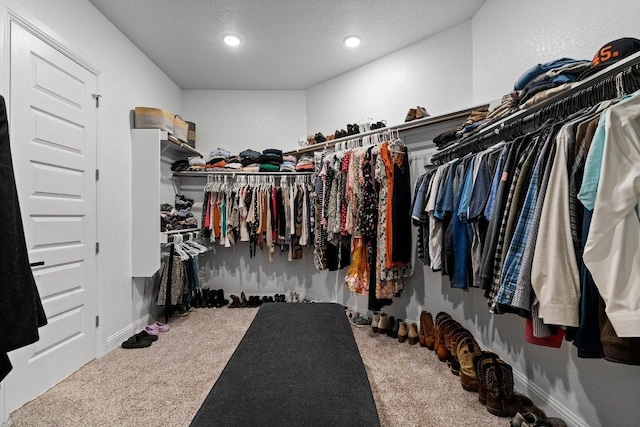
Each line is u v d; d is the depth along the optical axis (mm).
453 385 1777
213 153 3625
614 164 791
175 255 2936
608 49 1066
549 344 1027
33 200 1744
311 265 3762
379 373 1919
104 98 2336
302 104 3924
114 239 2416
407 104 2896
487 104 2088
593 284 852
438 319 2348
